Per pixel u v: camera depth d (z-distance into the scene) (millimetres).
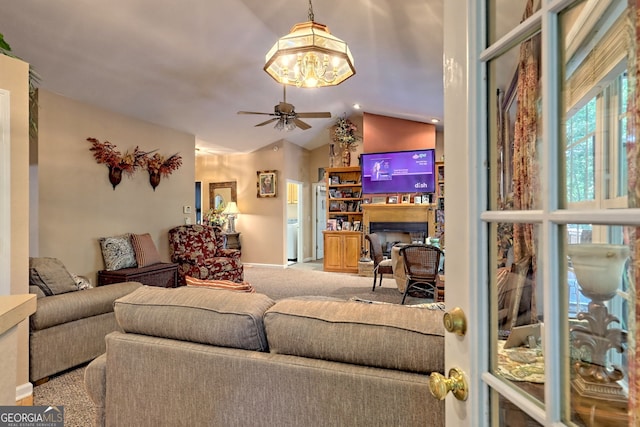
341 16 3051
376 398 1055
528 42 630
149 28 3197
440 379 728
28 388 2184
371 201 6945
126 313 1399
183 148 5727
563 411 537
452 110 743
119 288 2826
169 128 5438
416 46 3318
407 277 4211
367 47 3590
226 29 3398
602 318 504
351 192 7508
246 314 1249
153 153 5141
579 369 527
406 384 1028
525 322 627
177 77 4133
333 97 5996
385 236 6801
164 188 5348
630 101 462
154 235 5164
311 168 8945
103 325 2709
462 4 714
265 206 7695
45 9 2738
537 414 569
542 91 572
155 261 4691
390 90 5059
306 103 5949
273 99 5352
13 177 2107
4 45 2119
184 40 3479
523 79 642
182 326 1304
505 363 646
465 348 706
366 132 6961
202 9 3059
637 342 457
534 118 619
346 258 6918
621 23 477
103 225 4383
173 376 1293
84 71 3574
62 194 3898
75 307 2479
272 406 1170
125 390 1368
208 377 1245
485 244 677
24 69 2178
